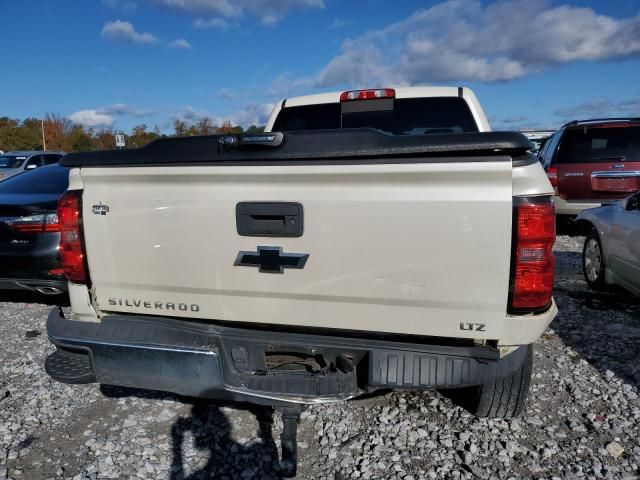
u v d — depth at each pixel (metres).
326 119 4.35
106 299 2.68
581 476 2.56
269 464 2.70
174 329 2.46
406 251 2.20
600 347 4.12
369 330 2.34
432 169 2.12
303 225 2.29
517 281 2.13
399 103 4.18
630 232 4.79
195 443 2.89
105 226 2.58
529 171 2.10
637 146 7.98
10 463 2.71
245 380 2.33
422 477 2.56
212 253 2.43
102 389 3.53
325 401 2.24
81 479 2.58
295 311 2.40
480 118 4.06
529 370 2.74
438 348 2.25
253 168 2.30
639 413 3.12
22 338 4.47
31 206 4.63
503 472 2.59
